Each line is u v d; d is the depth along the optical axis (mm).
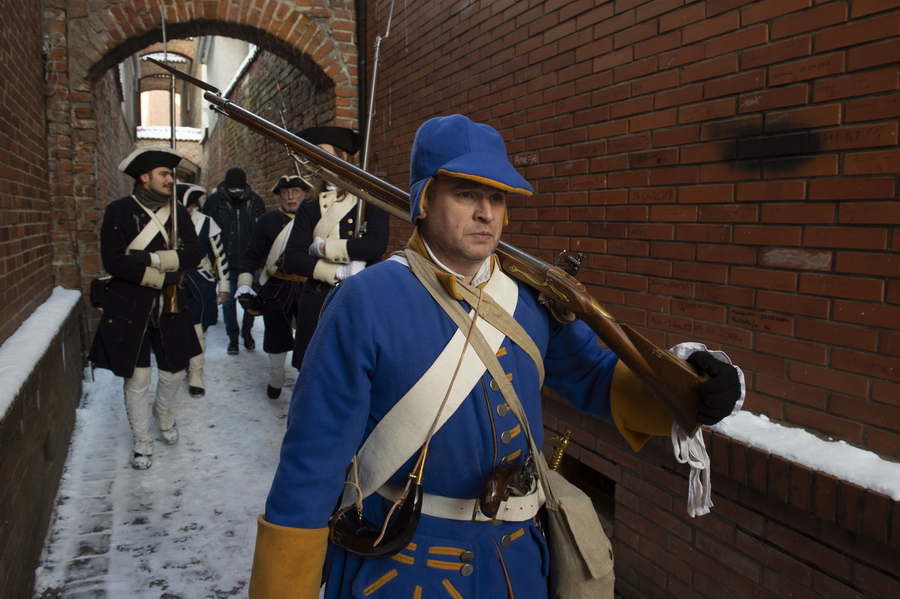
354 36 5910
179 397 5008
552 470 1482
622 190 2629
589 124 2812
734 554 2141
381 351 1224
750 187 2082
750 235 2086
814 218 1889
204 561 2818
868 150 1748
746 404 2111
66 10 5285
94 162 5422
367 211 3621
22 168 3785
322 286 3609
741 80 2104
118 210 3662
